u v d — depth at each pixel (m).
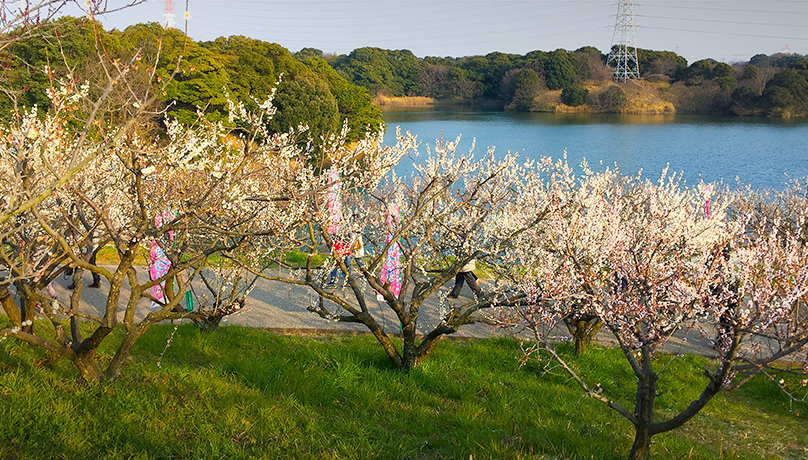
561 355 10.80
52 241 7.15
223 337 10.17
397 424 7.34
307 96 48.06
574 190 11.32
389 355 9.20
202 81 40.78
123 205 9.41
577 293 6.85
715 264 6.18
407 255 9.53
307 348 9.77
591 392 6.31
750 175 41.69
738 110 96.88
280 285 14.45
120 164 7.88
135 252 6.20
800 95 91.81
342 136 8.78
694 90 105.69
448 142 9.12
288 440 6.34
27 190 4.70
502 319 9.30
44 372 7.00
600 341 12.05
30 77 22.28
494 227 10.70
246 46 55.59
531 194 11.33
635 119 96.94
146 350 9.09
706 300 6.32
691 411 5.82
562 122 93.69
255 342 10.30
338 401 7.89
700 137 69.56
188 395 7.01
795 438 8.33
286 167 8.10
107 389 6.70
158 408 6.58
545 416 8.12
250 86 49.44
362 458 6.16
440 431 7.32
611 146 60.97
